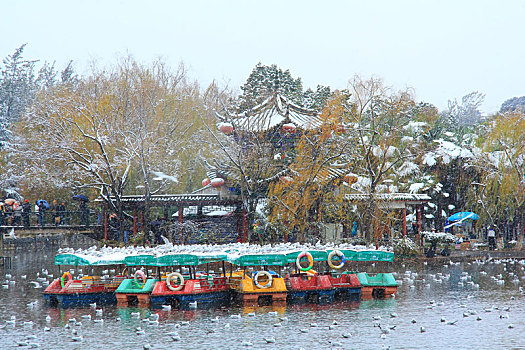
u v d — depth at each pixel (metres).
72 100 55.53
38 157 54.03
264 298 31.91
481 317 28.08
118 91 58.50
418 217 53.62
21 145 58.06
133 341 24.02
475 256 51.97
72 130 55.12
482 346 23.30
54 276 39.81
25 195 60.41
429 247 55.78
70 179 55.00
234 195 51.81
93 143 55.31
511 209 58.91
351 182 50.00
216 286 32.09
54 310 29.59
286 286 32.59
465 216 58.81
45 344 23.67
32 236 50.69
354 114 53.66
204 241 50.59
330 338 24.36
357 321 27.30
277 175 49.50
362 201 51.09
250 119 53.28
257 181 49.91
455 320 26.92
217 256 32.00
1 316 28.33
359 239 50.84
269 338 23.88
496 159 60.72
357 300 32.31
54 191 59.50
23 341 23.86
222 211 55.53
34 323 26.94
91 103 54.25
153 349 22.98
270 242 49.16
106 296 31.80
